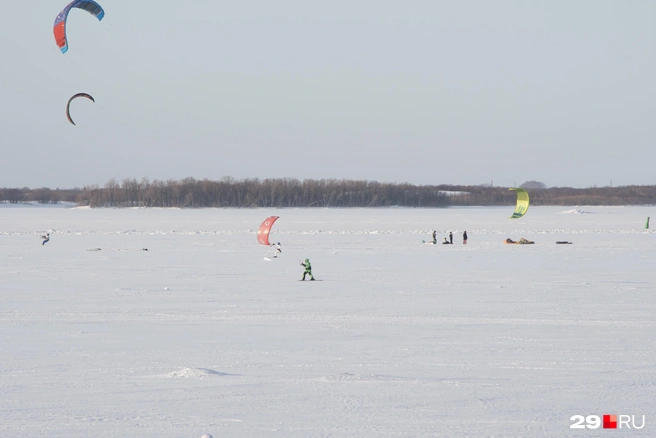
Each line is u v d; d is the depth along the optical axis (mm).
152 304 44406
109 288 52719
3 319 38188
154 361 27109
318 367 26000
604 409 20234
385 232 142500
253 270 67000
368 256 83688
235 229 157875
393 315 39844
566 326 35781
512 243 104375
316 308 42719
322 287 53594
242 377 24141
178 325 36312
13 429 18219
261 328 35406
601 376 24422
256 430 18172
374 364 26594
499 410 20078
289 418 19219
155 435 17734
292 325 36344
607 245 101375
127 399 21172
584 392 22125
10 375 24531
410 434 17906
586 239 116750
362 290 51688
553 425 18719
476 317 39000
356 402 20812
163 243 107188
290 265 72188
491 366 26172
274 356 28188
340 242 110812
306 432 18016
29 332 34031
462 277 60625
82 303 44750
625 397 21516
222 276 61656
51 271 65375
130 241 111938
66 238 119500
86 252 88812
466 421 19000
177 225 178125
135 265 71750
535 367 25969
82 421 18906
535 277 60344
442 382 23375
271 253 88125
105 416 19375
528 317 38906
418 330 34750
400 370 25500
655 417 19453
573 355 28250
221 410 19969
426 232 142625
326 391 22094
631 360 27234
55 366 26125
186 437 17594
